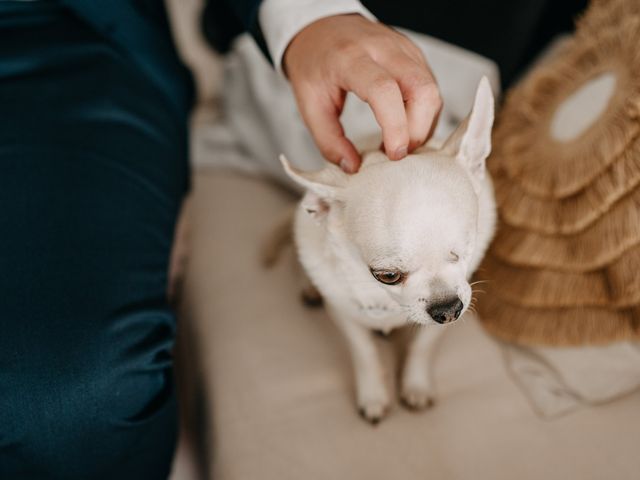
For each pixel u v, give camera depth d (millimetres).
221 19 1779
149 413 859
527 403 1038
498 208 1166
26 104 1040
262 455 994
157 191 1066
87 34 1244
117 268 874
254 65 1540
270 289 1279
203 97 1905
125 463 863
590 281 1006
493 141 1265
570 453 953
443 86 1475
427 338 1018
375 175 845
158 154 1135
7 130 980
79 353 773
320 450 993
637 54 962
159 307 898
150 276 925
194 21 1848
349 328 1042
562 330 1029
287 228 1284
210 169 1641
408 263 804
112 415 802
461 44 1539
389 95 757
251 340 1175
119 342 806
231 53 1691
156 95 1267
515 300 1104
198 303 1283
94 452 819
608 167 949
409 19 1521
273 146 1502
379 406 1034
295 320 1213
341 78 842
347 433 1017
